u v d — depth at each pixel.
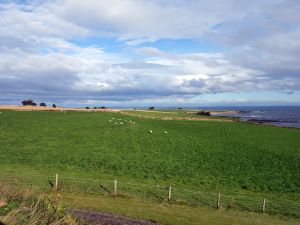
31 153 49.31
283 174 42.56
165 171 42.25
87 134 66.06
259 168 45.28
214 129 85.44
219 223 23.05
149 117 112.25
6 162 43.44
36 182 31.67
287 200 31.83
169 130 77.06
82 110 132.00
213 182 38.12
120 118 96.56
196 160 48.81
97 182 33.47
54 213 13.98
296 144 66.06
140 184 34.47
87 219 19.30
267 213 27.05
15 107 128.88
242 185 37.25
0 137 60.59
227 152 55.03
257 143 65.12
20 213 13.24
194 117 128.75
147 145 58.19
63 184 31.59
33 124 76.38
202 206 27.55
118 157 48.81
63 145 55.88
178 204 27.69
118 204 25.97
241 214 26.08
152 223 21.69
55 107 141.75
